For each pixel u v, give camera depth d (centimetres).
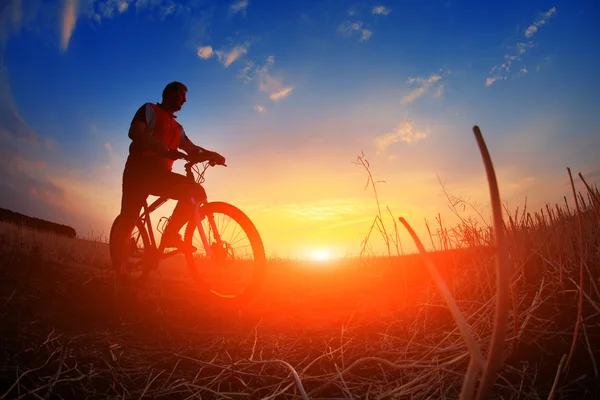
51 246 563
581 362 174
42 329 269
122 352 243
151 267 395
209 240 367
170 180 366
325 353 229
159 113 367
